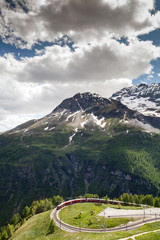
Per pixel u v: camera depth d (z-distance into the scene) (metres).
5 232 119.25
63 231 84.19
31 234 92.19
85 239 66.25
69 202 138.00
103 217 93.94
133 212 103.19
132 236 63.25
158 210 108.25
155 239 57.00
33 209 154.38
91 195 176.88
